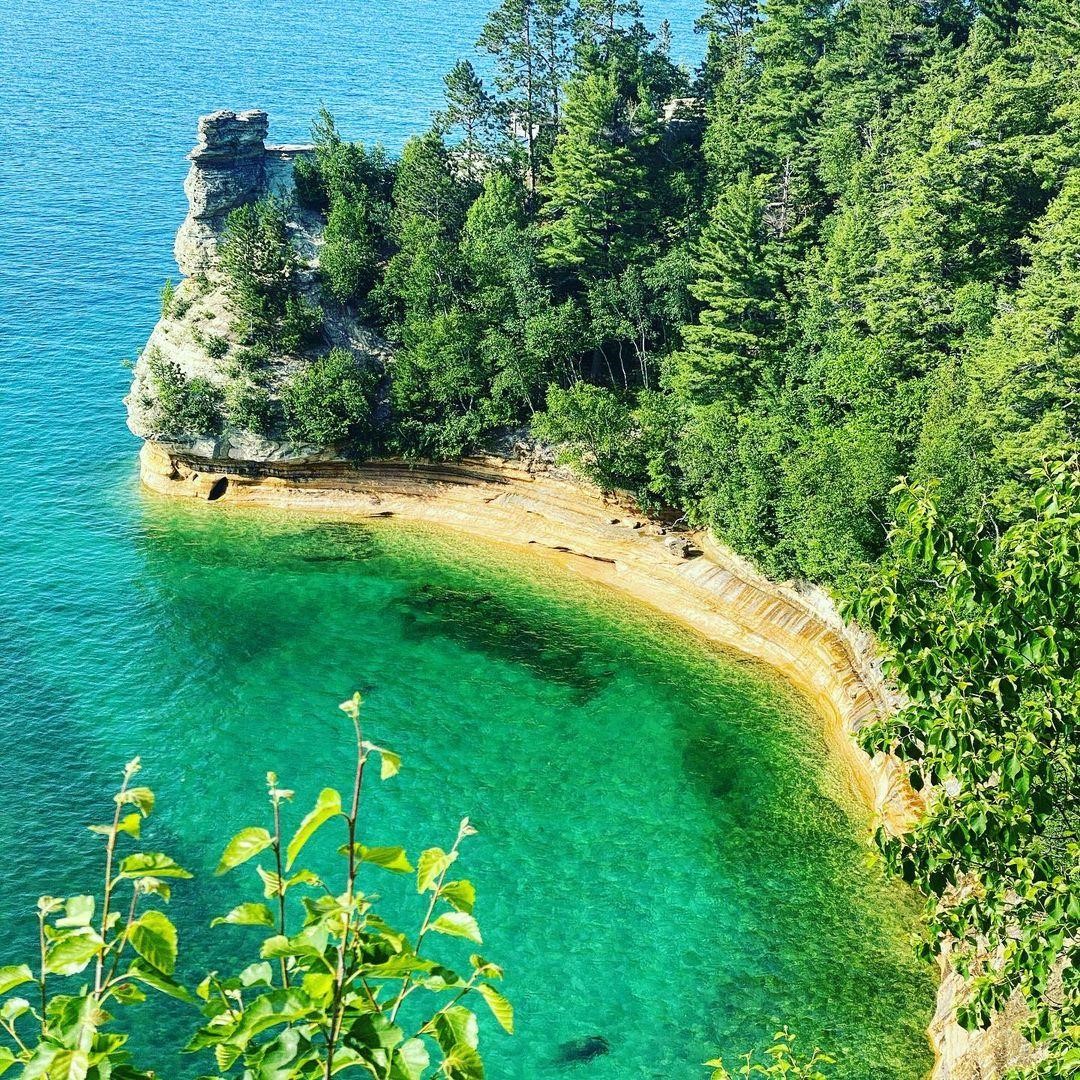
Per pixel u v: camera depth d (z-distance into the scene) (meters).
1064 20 101.56
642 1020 57.66
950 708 21.16
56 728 81.88
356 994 11.80
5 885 67.06
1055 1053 21.50
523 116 133.88
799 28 124.81
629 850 69.44
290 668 89.50
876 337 89.06
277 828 11.43
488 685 86.50
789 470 84.56
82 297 159.62
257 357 116.31
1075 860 21.56
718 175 119.50
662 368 105.81
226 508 114.62
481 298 112.19
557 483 106.88
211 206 128.75
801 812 71.62
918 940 23.19
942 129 88.69
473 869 68.25
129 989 11.55
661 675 86.81
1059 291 74.19
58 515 111.50
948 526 21.75
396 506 112.44
